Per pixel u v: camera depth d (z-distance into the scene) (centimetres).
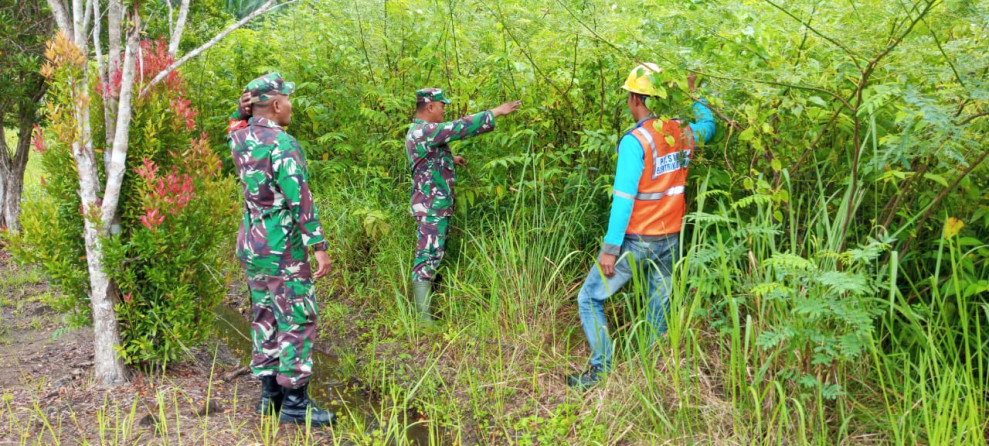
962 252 335
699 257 327
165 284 396
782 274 307
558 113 500
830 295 305
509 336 442
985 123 292
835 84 340
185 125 415
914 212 345
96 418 351
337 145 622
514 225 501
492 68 510
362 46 626
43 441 324
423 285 484
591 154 480
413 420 389
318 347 492
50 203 394
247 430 355
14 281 584
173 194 389
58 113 375
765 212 373
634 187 355
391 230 546
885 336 331
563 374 403
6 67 630
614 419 340
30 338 471
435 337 466
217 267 423
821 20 347
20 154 667
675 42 375
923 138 299
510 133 495
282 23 702
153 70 404
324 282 574
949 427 273
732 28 360
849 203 315
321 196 635
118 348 389
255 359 370
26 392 379
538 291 453
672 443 317
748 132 334
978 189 326
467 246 529
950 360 329
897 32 303
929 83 314
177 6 627
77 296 399
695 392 340
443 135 462
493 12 466
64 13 384
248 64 700
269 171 341
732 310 311
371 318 518
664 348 370
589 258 479
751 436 314
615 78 459
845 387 317
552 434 345
